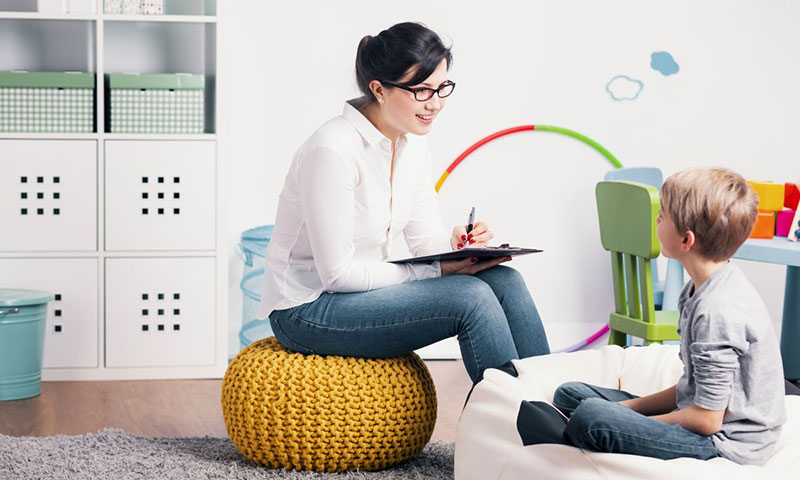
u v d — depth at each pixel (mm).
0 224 3213
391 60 2100
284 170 3641
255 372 2170
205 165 3275
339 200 2111
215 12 3309
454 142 3729
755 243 2600
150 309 3289
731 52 3838
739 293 1677
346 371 2137
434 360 3709
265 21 3588
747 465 1676
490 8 3703
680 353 1802
